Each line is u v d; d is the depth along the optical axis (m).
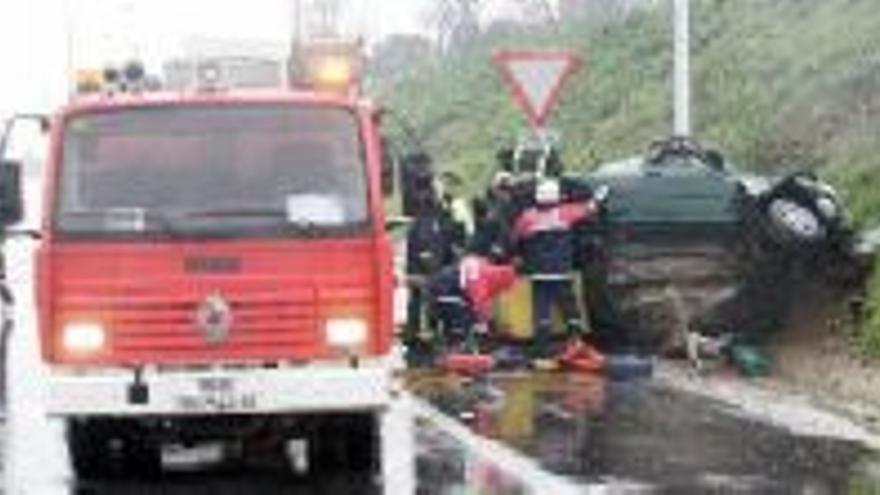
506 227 25.27
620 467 16.92
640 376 23.77
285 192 16.44
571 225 25.03
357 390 16.23
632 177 25.38
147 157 16.47
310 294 16.28
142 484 16.61
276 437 17.17
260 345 16.25
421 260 25.28
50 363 16.22
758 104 37.50
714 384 23.03
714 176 25.33
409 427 19.58
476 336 25.12
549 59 25.77
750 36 43.56
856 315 24.39
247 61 18.28
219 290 16.23
